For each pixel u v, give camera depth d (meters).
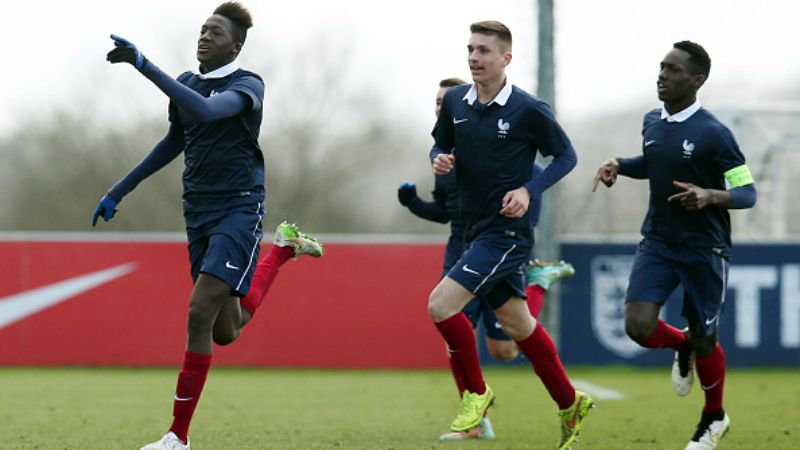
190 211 22.19
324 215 109.25
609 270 54.59
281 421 31.55
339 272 54.28
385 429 29.61
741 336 54.31
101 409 34.66
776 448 26.00
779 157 67.94
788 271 54.25
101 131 107.00
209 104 20.56
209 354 21.56
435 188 30.84
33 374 49.34
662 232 24.34
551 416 33.47
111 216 23.55
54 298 53.25
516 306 23.38
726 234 24.44
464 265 23.02
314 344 54.06
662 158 24.09
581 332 54.50
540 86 50.50
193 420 31.72
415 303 54.38
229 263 21.42
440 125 24.23
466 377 24.34
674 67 23.78
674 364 25.89
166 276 53.56
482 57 22.77
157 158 23.59
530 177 23.30
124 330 53.41
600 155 79.94
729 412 35.19
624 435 28.72
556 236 51.97
